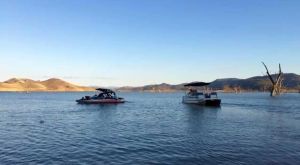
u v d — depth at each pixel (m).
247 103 108.19
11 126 42.97
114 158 24.00
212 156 24.52
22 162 22.78
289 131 37.97
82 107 87.44
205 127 42.06
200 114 63.56
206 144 29.41
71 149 27.08
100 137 33.44
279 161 22.97
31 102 122.50
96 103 100.69
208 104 86.94
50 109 79.44
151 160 23.44
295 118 54.34
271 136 34.09
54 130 38.88
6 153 25.53
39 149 27.06
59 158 23.95
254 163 22.44
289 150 26.55
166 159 23.70
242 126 43.16
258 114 63.00
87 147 27.97
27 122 48.19
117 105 97.94
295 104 100.88
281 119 52.72
